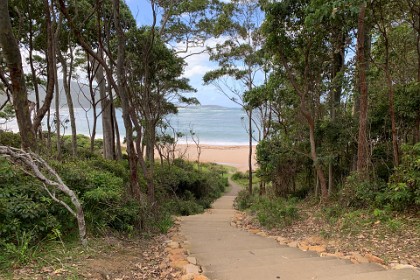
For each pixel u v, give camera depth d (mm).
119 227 6090
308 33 8805
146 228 6863
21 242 4129
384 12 7957
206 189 21562
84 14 10469
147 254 5121
